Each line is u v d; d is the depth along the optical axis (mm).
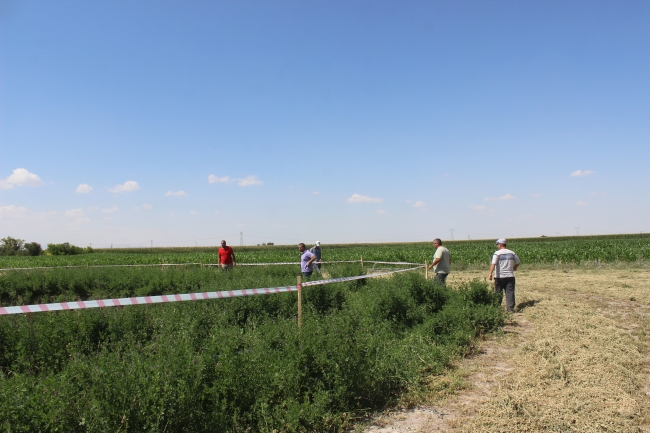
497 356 7121
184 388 3982
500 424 4520
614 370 5961
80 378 4000
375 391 5328
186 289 13750
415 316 8914
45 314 6859
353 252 42156
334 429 4570
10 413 3324
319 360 5020
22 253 66312
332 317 6828
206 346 5480
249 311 8945
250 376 4582
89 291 15586
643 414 4777
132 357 4602
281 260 32344
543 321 9266
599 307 10797
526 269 22281
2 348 6309
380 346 6113
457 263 25078
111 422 3627
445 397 5414
